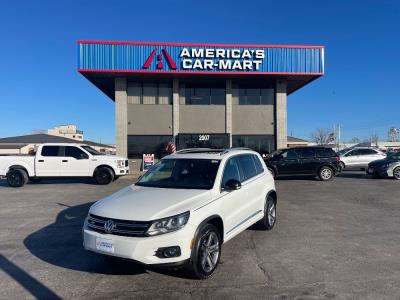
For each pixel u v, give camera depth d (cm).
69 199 1161
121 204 477
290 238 655
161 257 427
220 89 2370
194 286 437
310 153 1689
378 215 866
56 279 464
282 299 398
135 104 2330
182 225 438
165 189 539
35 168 1527
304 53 2191
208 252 470
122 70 2097
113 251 433
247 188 613
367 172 1864
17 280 462
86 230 468
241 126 2369
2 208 1002
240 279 458
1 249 605
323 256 548
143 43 2112
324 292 415
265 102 2384
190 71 2136
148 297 407
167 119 2345
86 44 2078
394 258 537
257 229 716
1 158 1516
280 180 1719
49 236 693
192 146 2334
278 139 2334
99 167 1565
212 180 543
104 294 416
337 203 1041
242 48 2158
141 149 2328
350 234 683
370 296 404
